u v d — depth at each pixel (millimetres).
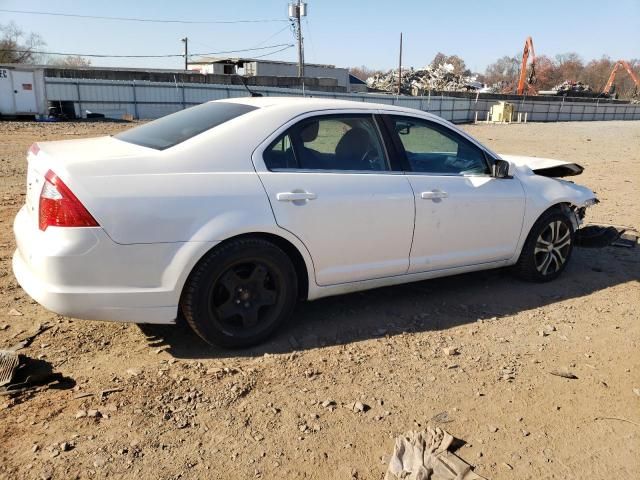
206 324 3555
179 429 2898
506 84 110312
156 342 3818
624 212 8500
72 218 3133
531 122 54344
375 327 4195
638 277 5621
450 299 4824
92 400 3105
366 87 64562
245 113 3811
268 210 3580
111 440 2781
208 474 2596
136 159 3355
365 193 3967
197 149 3510
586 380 3580
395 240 4168
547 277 5336
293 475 2623
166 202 3303
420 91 53875
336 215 3846
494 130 36812
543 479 2670
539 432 3025
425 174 4367
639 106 72438
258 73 57844
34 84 28719
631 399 3383
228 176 3520
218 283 3564
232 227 3451
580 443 2949
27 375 3270
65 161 3238
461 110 51469
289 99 4141
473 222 4574
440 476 2623
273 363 3607
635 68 120688
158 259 3322
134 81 35125
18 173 10492
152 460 2662
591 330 4328
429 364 3684
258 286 3723
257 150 3668
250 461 2695
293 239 3707
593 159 16859
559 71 118188
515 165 5039
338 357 3721
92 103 34219
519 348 3973
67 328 3951
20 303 4328
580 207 5453
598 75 118875
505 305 4746
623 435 3033
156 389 3240
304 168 3840
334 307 4527
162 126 4059
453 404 3244
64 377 3324
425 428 3008
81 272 3182
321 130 3975
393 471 2656
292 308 3883
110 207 3178
